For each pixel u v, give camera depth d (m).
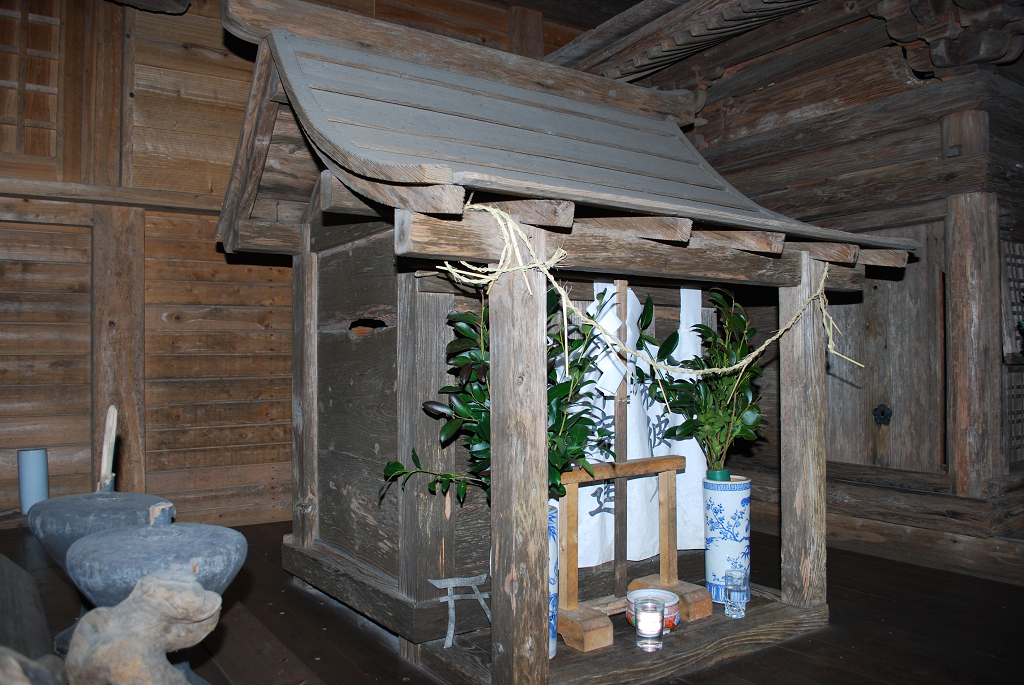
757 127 4.74
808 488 2.80
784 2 3.81
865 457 4.28
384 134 2.28
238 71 4.80
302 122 2.23
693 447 3.12
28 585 2.27
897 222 4.08
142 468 4.47
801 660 2.53
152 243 4.58
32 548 3.76
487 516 2.66
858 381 4.32
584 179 2.65
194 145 4.64
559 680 2.18
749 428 2.94
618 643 2.49
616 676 2.26
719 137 4.98
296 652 2.65
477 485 2.63
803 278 2.81
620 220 2.30
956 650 2.62
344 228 3.07
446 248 1.92
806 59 4.40
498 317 2.05
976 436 3.68
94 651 1.70
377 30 2.83
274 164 3.02
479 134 2.62
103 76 4.40
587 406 2.69
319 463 3.37
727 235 2.55
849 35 4.18
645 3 4.34
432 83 2.81
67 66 4.32
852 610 3.05
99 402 4.38
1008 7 3.42
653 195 2.81
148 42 4.52
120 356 4.43
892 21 3.77
